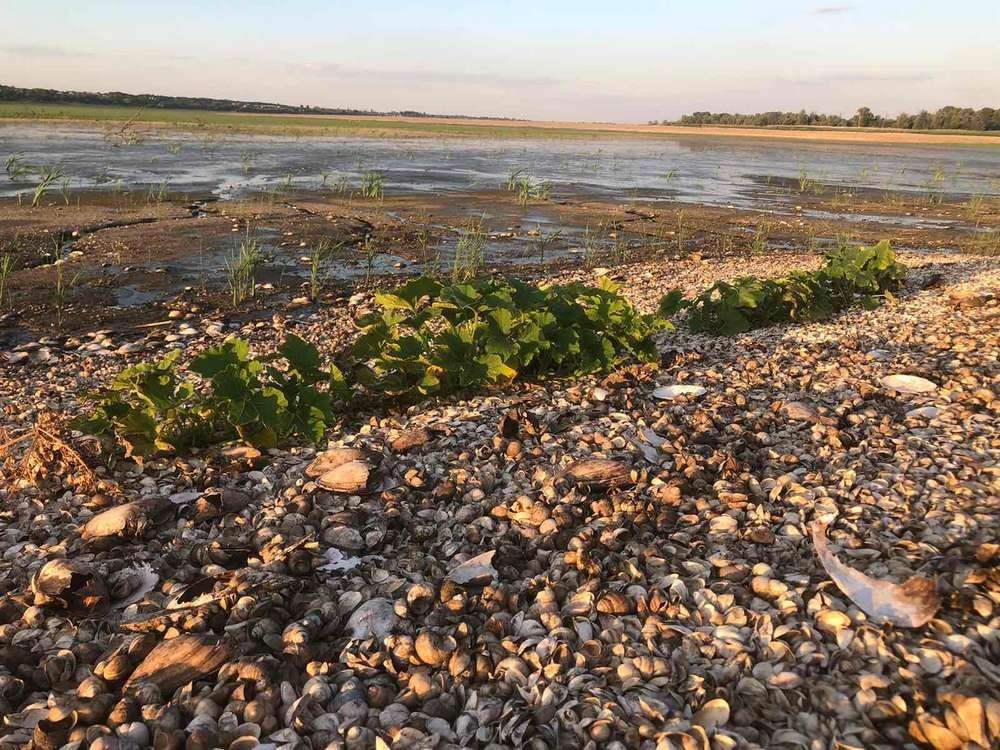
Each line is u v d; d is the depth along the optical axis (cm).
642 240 1592
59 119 5662
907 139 8850
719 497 377
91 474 399
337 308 962
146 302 955
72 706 232
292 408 466
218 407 464
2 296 934
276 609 282
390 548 343
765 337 748
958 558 298
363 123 8862
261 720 229
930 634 256
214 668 250
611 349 591
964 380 552
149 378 446
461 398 556
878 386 556
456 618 282
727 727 224
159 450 442
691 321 784
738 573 307
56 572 292
